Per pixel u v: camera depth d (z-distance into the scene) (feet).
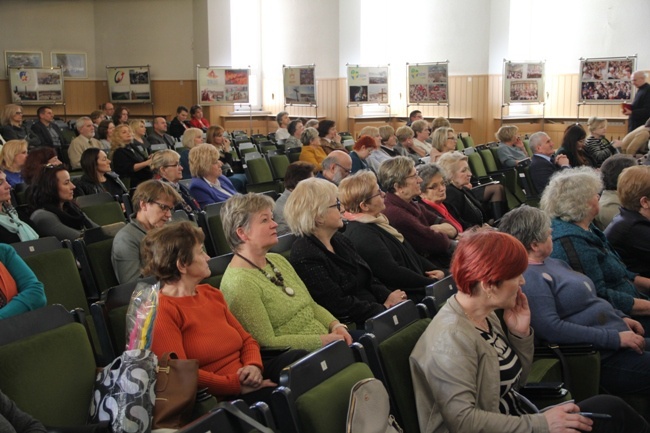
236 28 51.29
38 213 13.58
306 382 6.26
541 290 9.66
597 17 43.75
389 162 13.69
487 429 6.58
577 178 11.10
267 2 50.96
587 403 7.95
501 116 45.16
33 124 36.24
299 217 10.39
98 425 6.33
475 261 6.97
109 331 8.04
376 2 49.90
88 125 28.27
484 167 27.89
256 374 7.89
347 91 47.01
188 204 16.94
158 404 6.56
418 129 31.40
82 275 11.20
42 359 6.86
